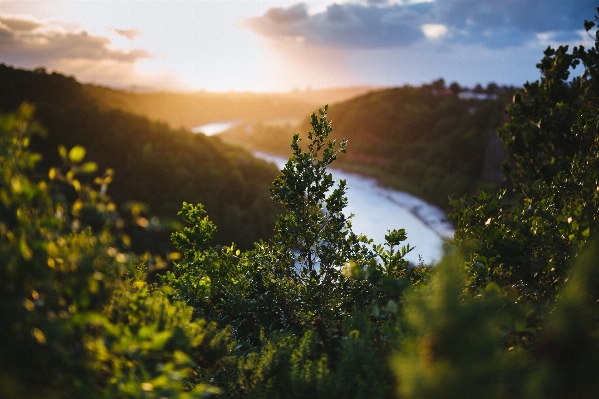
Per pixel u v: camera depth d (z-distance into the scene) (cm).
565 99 931
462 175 11806
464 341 194
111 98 15900
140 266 443
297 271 643
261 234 8494
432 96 18775
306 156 650
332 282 597
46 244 183
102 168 8600
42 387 185
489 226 510
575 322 213
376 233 9231
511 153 962
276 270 644
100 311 239
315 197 651
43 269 185
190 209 714
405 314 293
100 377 205
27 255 179
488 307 253
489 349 193
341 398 285
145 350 207
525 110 955
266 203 9131
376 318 376
